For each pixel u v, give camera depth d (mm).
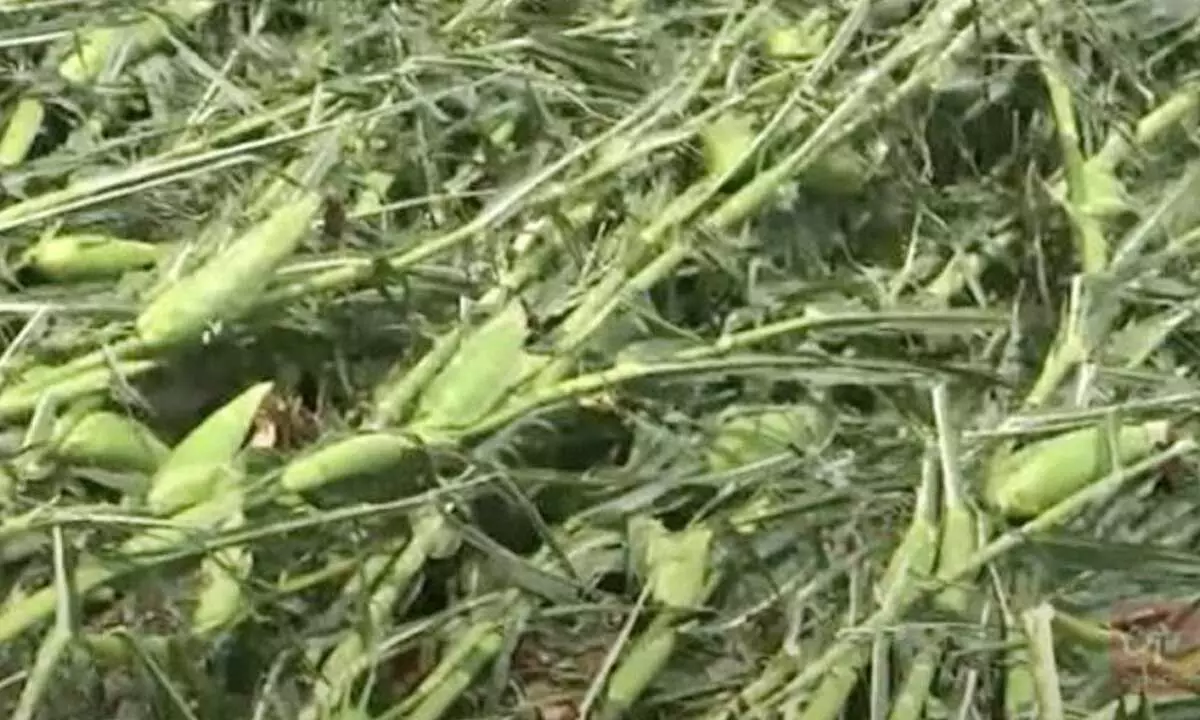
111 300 1423
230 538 1281
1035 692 1298
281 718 1295
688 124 1618
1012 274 1717
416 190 1667
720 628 1377
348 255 1462
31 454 1319
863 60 1762
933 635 1352
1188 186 1691
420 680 1355
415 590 1368
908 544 1385
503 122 1706
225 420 1328
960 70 1742
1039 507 1408
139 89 1709
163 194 1576
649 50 1808
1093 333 1562
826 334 1562
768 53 1756
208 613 1291
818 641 1371
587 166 1611
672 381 1479
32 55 1737
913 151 1747
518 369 1412
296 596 1346
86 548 1271
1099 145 1777
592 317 1478
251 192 1543
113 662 1254
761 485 1463
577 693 1361
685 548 1398
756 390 1544
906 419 1519
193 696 1275
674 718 1368
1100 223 1675
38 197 1535
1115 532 1482
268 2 1787
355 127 1612
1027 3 1754
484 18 1804
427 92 1671
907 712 1327
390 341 1487
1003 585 1385
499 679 1335
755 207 1581
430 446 1344
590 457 1488
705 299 1592
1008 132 1822
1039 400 1513
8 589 1290
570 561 1406
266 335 1447
